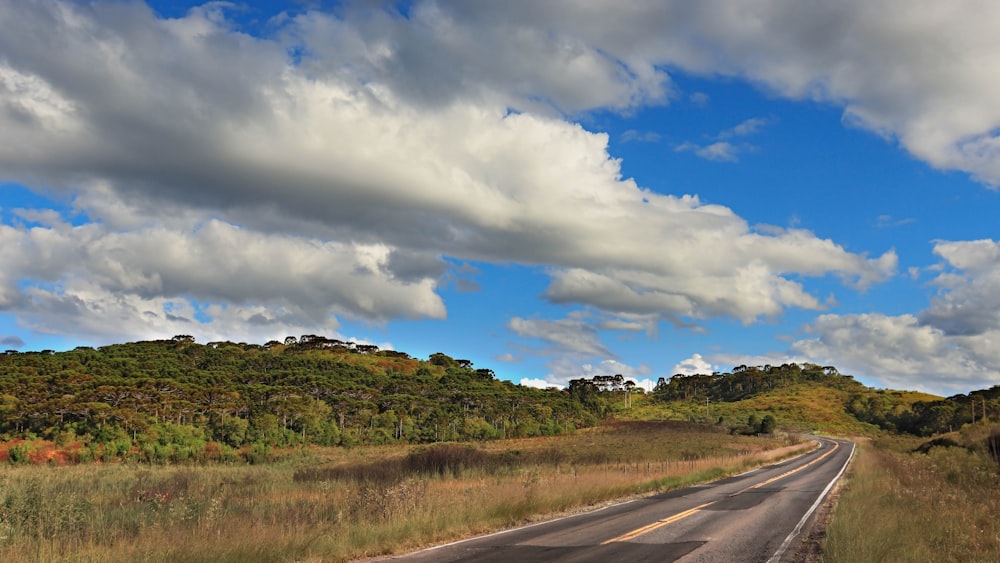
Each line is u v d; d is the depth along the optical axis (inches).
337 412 4288.9
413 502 596.4
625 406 7706.7
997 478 943.7
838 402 7426.2
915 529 470.0
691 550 442.3
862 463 1425.9
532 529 553.6
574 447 2733.8
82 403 3110.2
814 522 592.1
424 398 5216.5
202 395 3946.9
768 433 4163.4
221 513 534.6
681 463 1470.2
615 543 472.7
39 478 838.5
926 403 5959.6
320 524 498.6
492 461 1413.6
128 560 366.3
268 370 6333.7
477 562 401.7
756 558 414.0
